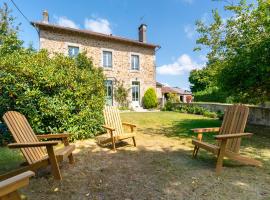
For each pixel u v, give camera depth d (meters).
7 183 1.48
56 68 6.04
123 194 2.75
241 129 3.76
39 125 5.38
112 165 3.86
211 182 3.10
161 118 11.20
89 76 6.57
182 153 4.66
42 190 2.85
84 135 6.10
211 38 8.00
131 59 18.36
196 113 13.95
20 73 5.17
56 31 14.70
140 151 4.83
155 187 2.95
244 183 3.06
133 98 18.61
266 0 5.82
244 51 6.18
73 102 6.00
